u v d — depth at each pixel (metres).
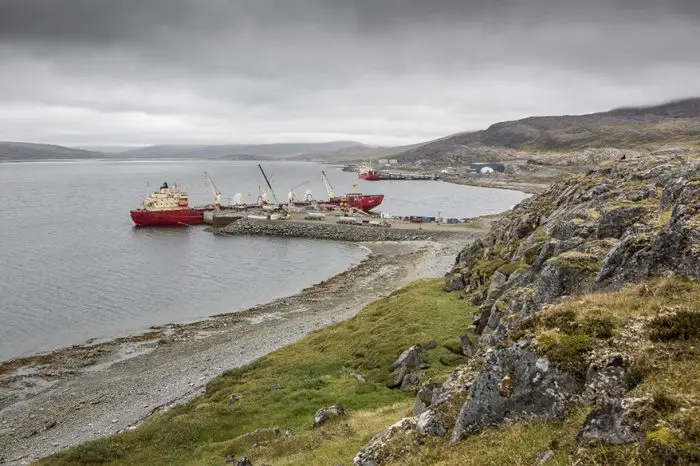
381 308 60.00
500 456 13.13
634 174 55.16
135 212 174.88
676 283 16.75
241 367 50.22
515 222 72.38
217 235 161.75
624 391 12.40
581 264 25.30
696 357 12.34
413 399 33.16
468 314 49.91
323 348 51.47
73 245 138.50
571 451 11.54
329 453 24.09
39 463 32.91
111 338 70.00
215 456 30.20
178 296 92.06
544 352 14.49
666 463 9.80
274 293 95.25
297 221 170.38
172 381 53.00
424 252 128.88
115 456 32.81
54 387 53.91
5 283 97.81
